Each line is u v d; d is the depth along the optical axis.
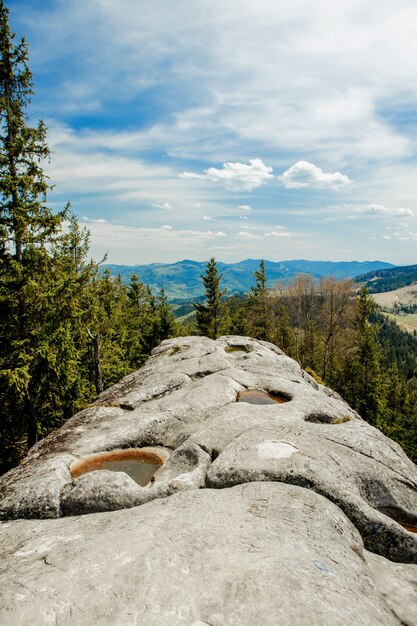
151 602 4.70
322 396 14.46
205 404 13.10
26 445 21.19
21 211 16.88
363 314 47.97
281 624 4.29
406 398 61.44
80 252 24.83
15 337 17.70
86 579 5.17
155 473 9.77
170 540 5.96
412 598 5.65
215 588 4.86
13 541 7.10
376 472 8.75
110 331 30.05
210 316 57.56
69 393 21.09
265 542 5.84
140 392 15.42
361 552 6.67
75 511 8.28
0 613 4.65
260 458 8.75
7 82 17.80
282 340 60.66
